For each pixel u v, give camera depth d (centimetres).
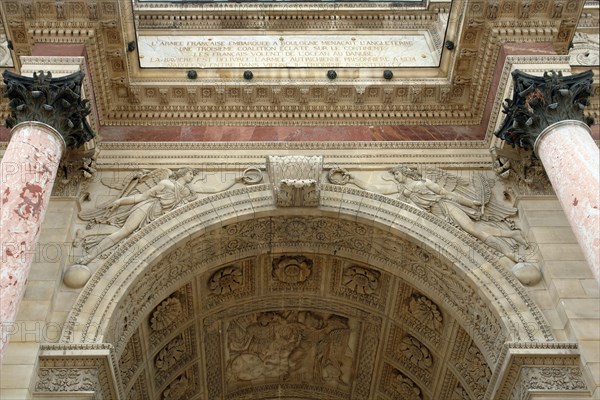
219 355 2023
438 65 2038
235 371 2094
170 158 1816
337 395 2173
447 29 1941
